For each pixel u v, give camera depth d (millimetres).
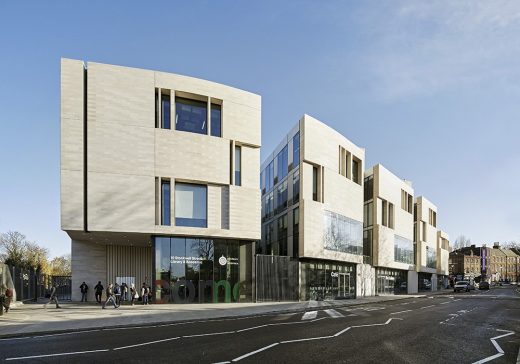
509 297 45344
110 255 33906
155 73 28969
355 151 45938
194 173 29406
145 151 28125
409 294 55906
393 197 57531
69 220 26062
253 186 32156
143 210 27672
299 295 35156
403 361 10227
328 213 38875
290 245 38438
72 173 26375
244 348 11758
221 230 30047
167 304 28422
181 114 29906
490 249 145500
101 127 27234
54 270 89125
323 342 12898
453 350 11836
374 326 17281
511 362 10234
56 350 11727
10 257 72625
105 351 11406
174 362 9883
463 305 31469
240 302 31156
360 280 46719
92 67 27469
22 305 28906
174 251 29141
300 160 36812
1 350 11922
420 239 71000
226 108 31250
